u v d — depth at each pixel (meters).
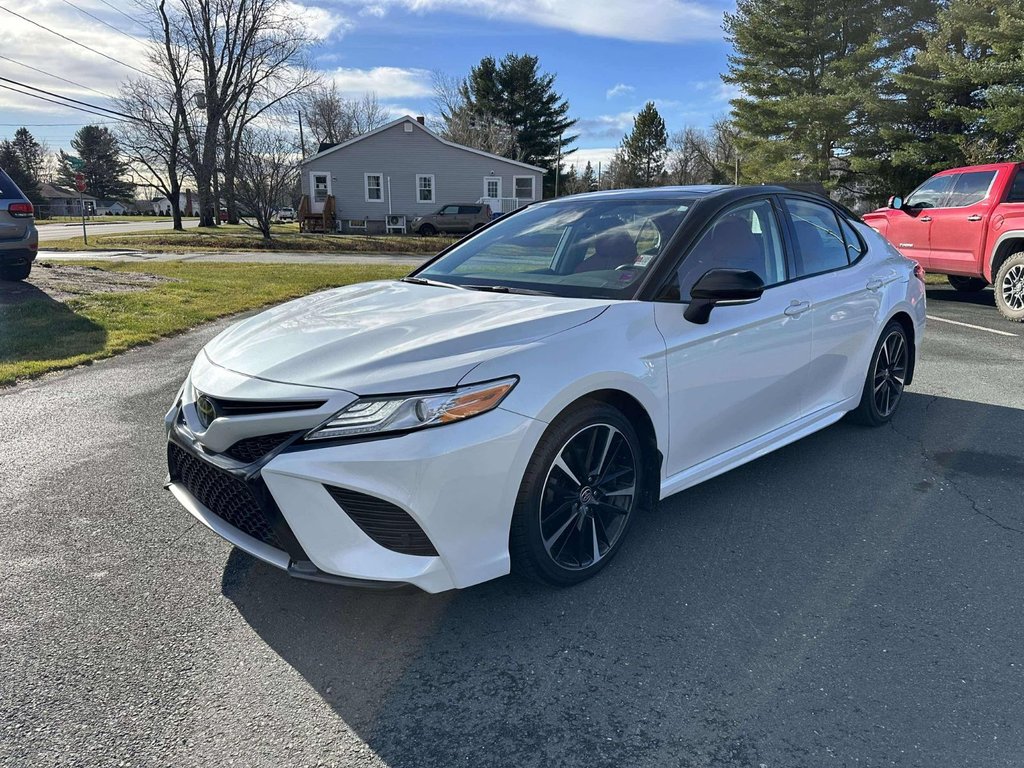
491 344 2.53
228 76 37.62
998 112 16.42
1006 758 1.95
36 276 11.26
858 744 2.01
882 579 2.89
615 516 2.96
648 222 3.45
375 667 2.38
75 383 5.86
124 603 2.73
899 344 4.78
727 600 2.75
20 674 2.32
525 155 58.41
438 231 34.25
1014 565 3.00
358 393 2.31
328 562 2.33
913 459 4.20
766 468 4.08
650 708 2.17
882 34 23.86
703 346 3.13
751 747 2.01
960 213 9.70
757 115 27.55
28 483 3.85
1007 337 7.84
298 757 1.98
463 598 2.78
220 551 3.14
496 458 2.40
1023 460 4.18
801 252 3.94
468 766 1.95
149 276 12.32
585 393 2.64
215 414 2.52
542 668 2.36
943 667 2.34
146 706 2.18
